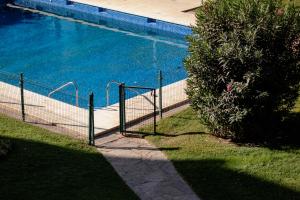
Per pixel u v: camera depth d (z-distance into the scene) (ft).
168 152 40.78
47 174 37.04
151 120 46.24
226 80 40.57
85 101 55.67
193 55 41.32
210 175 37.55
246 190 35.73
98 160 39.45
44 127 44.29
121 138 43.19
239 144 41.75
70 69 66.18
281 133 43.16
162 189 36.06
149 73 64.18
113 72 64.95
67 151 40.34
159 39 75.97
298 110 46.73
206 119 42.16
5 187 35.27
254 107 40.42
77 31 79.30
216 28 41.06
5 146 39.70
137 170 38.29
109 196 34.91
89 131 41.34
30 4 90.99
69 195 34.76
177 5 83.10
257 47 39.93
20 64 67.82
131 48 72.74
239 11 40.40
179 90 52.65
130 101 49.93
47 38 76.59
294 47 40.91
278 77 40.57
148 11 80.38
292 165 38.40
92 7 84.53
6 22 83.10
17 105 48.60
